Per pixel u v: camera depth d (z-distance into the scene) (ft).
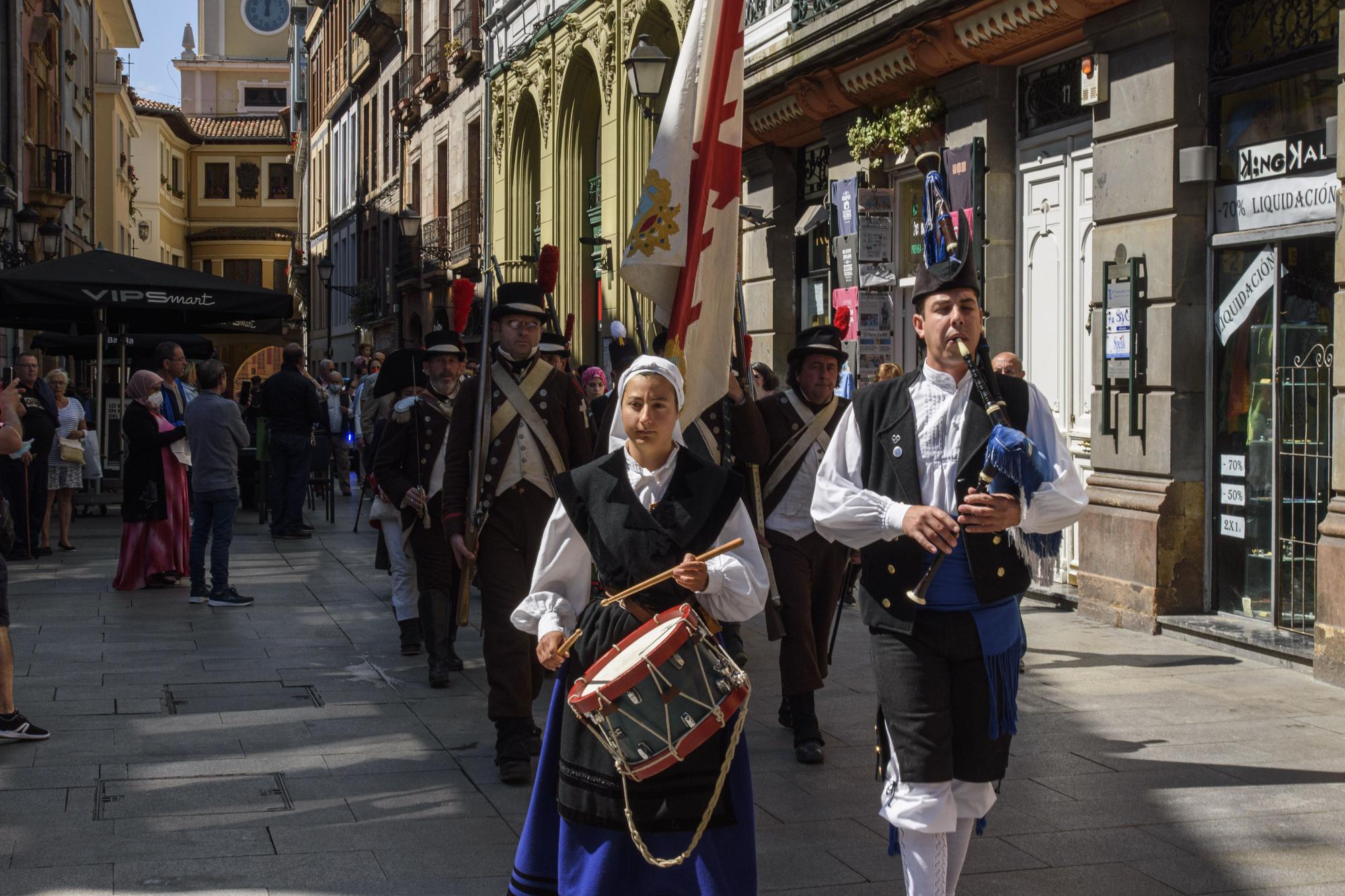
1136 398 30.09
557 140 84.23
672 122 18.43
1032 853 16.06
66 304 47.65
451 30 114.11
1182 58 29.40
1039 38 34.14
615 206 73.26
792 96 46.34
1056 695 23.91
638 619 11.81
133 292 48.39
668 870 11.62
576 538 12.42
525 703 19.17
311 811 17.48
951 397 13.12
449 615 25.77
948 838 12.94
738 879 11.69
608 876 11.55
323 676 25.75
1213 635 27.68
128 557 36.73
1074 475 12.68
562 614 12.38
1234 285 28.96
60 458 45.75
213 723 21.97
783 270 51.83
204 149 238.68
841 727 22.04
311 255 202.69
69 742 20.65
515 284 20.47
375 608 34.09
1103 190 31.68
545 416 20.03
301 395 50.67
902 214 44.06
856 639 29.60
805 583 20.79
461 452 20.15
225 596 34.19
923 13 36.68
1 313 55.57
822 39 42.22
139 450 36.83
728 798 11.73
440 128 117.19
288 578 39.50
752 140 51.03
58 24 99.30
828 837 16.57
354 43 161.89
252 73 260.62
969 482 12.71
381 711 22.99
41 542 44.78
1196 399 29.63
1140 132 30.48
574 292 83.05
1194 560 29.55
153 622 31.58
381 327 146.61
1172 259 29.45
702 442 20.04
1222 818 17.30
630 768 11.19
